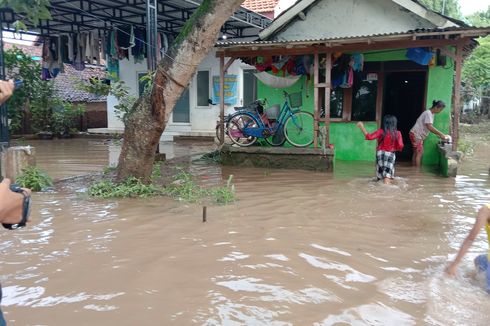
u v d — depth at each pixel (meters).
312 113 11.52
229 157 10.68
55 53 15.98
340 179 8.78
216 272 4.10
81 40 15.30
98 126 20.73
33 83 17.47
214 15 6.75
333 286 3.82
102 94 11.80
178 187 7.57
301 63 10.82
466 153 12.90
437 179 8.84
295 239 5.05
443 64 10.66
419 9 10.66
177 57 7.02
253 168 10.27
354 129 11.53
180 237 5.09
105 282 3.88
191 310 3.39
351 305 3.47
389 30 11.38
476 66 23.70
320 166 9.91
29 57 17.28
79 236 5.13
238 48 10.23
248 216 5.99
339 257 4.50
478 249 4.76
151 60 11.14
